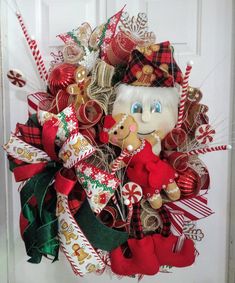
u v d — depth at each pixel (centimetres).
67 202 77
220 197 108
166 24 103
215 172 107
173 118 81
